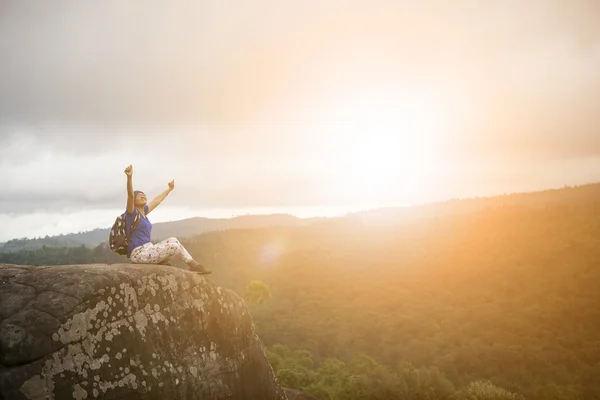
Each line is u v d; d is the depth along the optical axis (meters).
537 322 153.88
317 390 58.62
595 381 103.81
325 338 124.44
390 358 117.81
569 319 153.25
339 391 60.62
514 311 166.88
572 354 118.06
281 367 64.88
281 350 84.25
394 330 138.62
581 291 182.12
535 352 117.50
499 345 120.94
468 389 73.44
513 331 145.62
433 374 74.25
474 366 112.31
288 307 164.62
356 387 62.16
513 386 99.44
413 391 68.50
